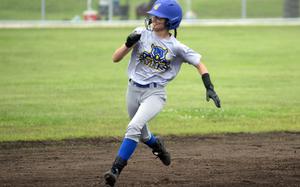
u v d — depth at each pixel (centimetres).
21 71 5244
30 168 2169
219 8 10400
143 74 1795
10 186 1866
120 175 2023
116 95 4162
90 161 2306
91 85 4588
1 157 2386
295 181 1925
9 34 7481
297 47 6625
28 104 3775
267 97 4059
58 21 8862
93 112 3522
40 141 2741
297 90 4359
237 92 4262
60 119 3284
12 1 10088
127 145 1773
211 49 6494
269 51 6381
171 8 1758
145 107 1777
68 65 5594
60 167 2183
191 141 2752
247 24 8612
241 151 2502
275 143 2698
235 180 1942
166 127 3080
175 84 4638
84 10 9906
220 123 3212
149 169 2130
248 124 3178
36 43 6856
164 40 1773
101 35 7519
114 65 5631
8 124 3136
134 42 1752
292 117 3375
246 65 5606
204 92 4288
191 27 8269
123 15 9431
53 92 4259
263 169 2117
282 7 10225
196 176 2009
